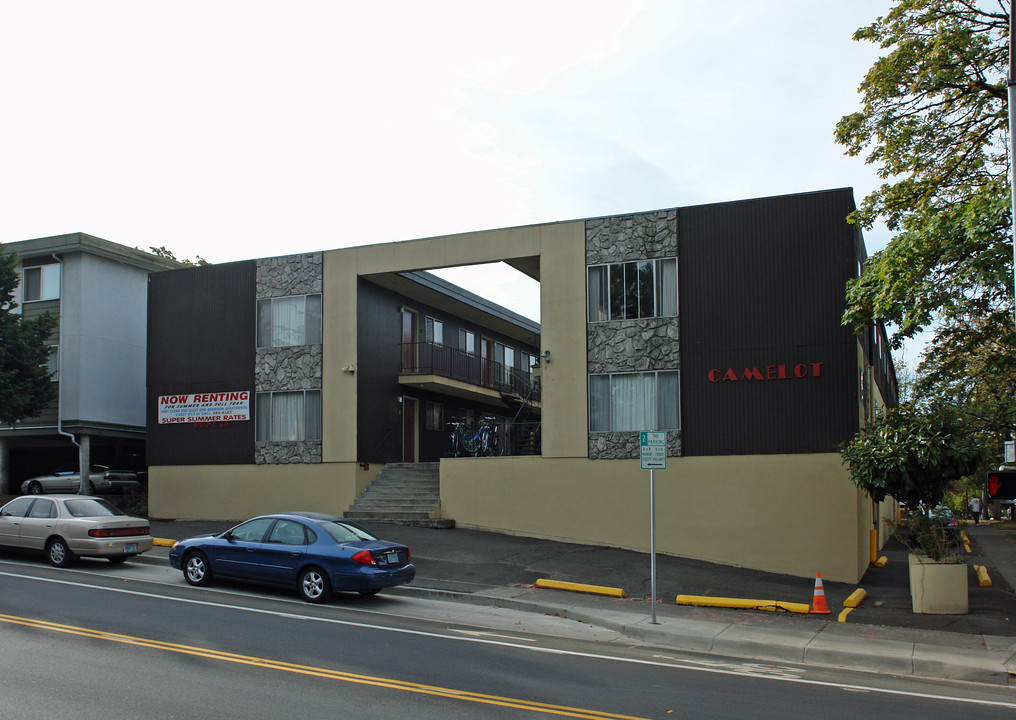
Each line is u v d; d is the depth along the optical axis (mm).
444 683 8875
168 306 26969
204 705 7711
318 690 8367
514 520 21922
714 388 20328
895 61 17672
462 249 23328
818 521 19109
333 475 24344
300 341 25188
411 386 28078
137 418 30359
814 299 19719
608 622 13344
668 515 20391
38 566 17453
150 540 18375
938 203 17641
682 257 20891
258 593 15180
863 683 10047
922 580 14422
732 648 11984
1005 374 20188
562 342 21828
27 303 29172
